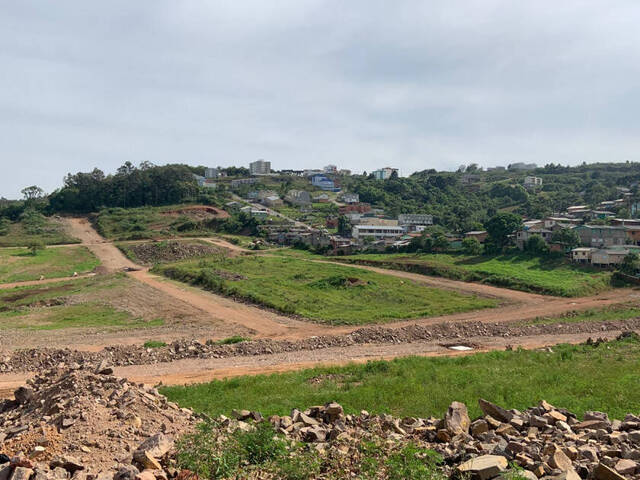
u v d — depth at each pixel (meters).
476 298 52.06
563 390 19.14
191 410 15.12
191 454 9.73
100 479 8.83
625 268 62.03
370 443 11.20
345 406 16.98
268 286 56.94
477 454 11.30
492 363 24.83
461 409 13.91
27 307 50.66
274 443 10.50
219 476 9.28
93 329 39.16
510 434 13.09
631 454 11.43
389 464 9.79
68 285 64.69
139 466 9.68
